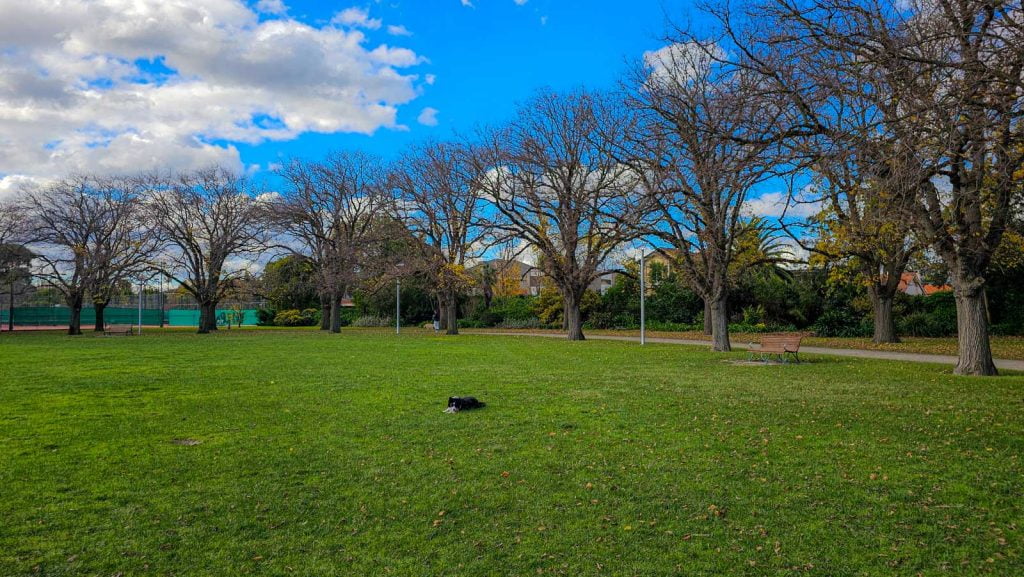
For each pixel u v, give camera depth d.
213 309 54.12
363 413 11.48
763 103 14.89
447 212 42.06
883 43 10.77
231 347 30.50
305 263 55.97
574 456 8.33
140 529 5.90
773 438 9.20
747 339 37.47
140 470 7.77
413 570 5.05
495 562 5.20
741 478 7.30
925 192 16.66
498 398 13.16
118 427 10.30
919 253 29.41
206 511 6.37
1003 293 35.56
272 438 9.48
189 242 49.53
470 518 6.16
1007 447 8.46
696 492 6.83
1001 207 16.00
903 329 37.59
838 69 11.27
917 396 12.92
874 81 10.98
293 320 68.62
